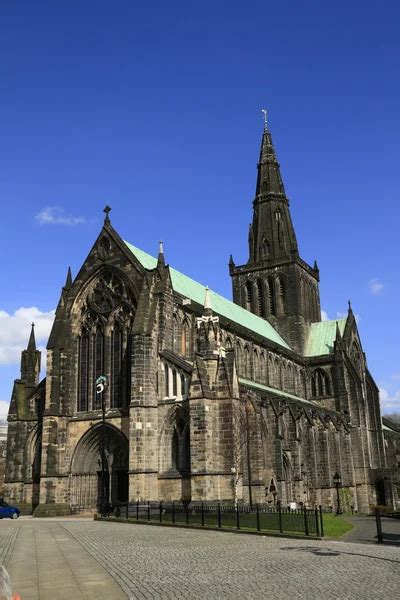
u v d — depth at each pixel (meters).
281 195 146.25
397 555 32.16
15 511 74.19
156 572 26.92
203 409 70.31
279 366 119.75
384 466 136.88
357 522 65.50
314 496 97.81
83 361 82.69
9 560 31.64
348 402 126.31
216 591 22.19
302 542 40.69
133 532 48.22
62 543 39.75
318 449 104.50
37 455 84.56
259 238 142.75
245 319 120.31
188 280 106.44
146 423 73.06
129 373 78.31
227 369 72.88
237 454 71.94
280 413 90.50
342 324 138.75
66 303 84.50
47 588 23.58
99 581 24.83
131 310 80.19
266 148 150.12
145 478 71.06
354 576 25.20
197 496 68.31
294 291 136.38
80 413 80.50
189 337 87.06
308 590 22.12
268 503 80.75
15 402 86.44
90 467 78.94
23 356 90.38
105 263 83.25
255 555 32.75
